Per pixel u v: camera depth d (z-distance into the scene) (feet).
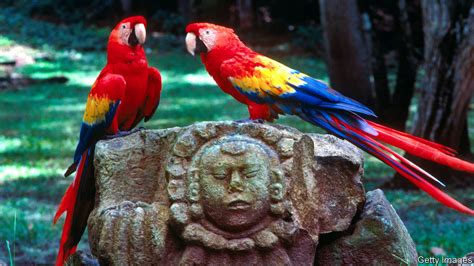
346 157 15.57
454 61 36.58
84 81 85.46
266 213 14.66
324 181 15.43
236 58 16.99
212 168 14.43
